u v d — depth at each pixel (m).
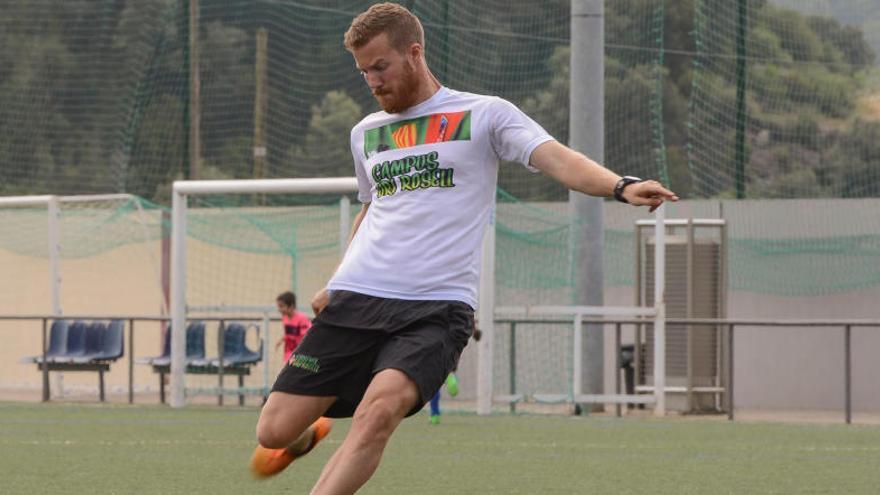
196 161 51.19
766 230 41.72
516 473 20.58
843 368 40.75
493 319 35.59
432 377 10.48
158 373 43.66
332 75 55.50
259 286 46.16
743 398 41.50
